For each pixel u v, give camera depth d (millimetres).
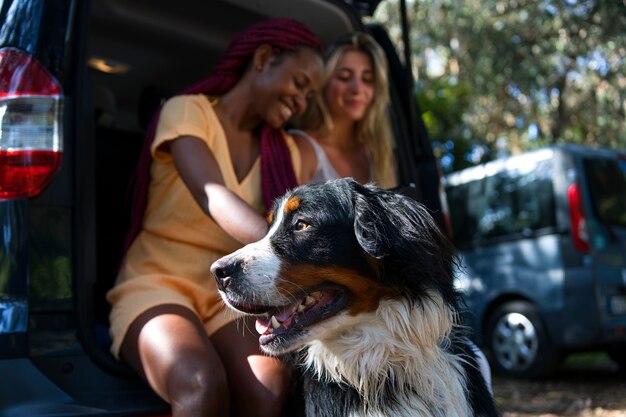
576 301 7039
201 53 4090
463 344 2807
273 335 2531
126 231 3648
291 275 2523
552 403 6328
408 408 2570
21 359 2471
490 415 2732
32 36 2645
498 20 9570
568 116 10930
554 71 9672
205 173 2844
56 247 2594
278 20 3225
